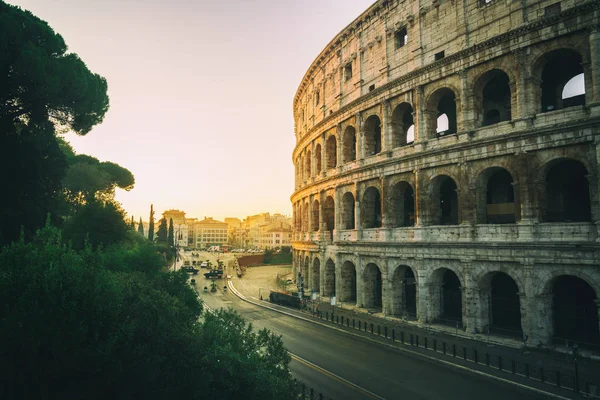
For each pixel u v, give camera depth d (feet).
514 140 120.37
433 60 148.87
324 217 215.92
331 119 207.62
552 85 132.36
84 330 47.44
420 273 145.38
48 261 52.54
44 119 143.84
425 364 106.83
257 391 57.11
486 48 129.18
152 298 64.90
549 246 109.70
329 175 211.00
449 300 153.28
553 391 84.69
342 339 134.72
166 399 52.08
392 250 157.58
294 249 285.84
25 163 128.98
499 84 146.10
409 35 159.84
